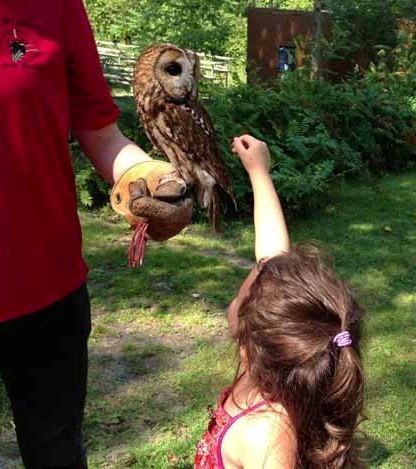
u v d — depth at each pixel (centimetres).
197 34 592
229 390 101
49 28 104
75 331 117
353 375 89
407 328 256
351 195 417
